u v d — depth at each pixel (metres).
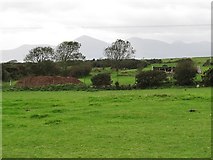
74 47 126.81
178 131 30.75
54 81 92.94
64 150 25.48
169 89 74.31
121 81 93.19
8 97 61.97
